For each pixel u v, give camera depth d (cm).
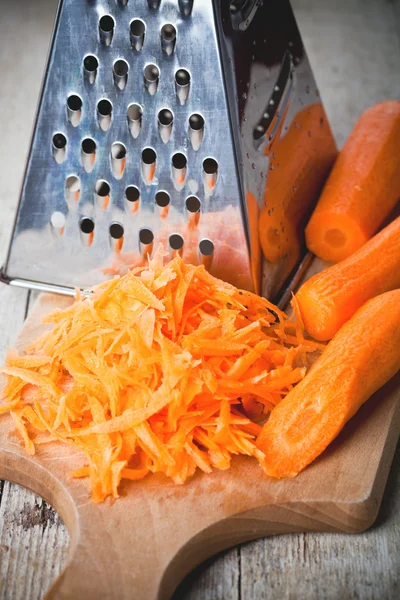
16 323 41
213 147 37
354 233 43
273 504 31
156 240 39
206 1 35
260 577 31
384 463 33
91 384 34
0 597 30
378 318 35
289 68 41
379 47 60
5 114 53
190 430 33
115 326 34
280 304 40
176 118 36
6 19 61
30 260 40
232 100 36
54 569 31
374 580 31
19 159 50
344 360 33
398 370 36
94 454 32
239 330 35
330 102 55
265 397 34
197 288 36
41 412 34
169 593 30
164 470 32
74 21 35
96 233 39
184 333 35
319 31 61
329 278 39
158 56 36
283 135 41
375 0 64
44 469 32
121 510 31
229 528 31
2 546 32
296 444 32
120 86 36
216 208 38
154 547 30
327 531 32
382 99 55
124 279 36
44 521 33
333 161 47
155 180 38
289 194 42
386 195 45
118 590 29
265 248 39
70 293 40
